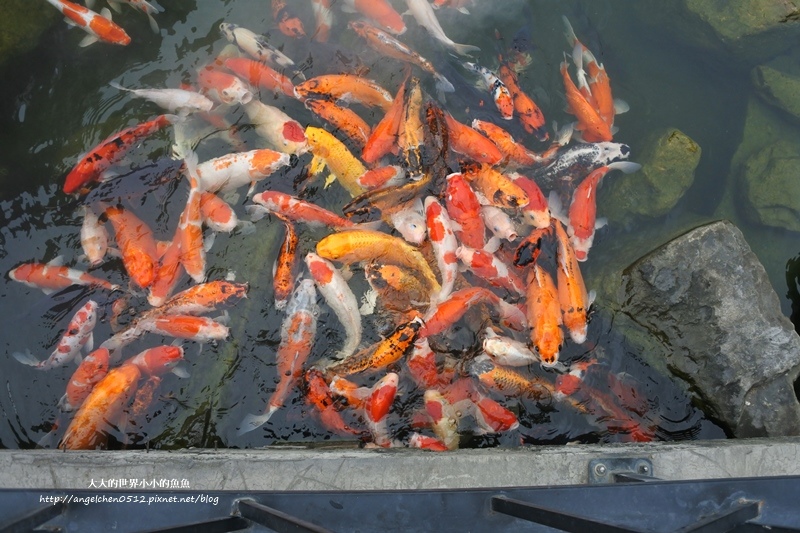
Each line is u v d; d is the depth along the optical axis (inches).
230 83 151.9
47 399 138.2
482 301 142.3
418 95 153.3
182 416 136.3
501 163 153.6
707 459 124.4
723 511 111.3
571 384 139.8
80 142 152.5
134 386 135.3
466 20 164.1
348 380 137.6
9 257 145.6
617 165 158.4
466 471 121.6
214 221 145.5
